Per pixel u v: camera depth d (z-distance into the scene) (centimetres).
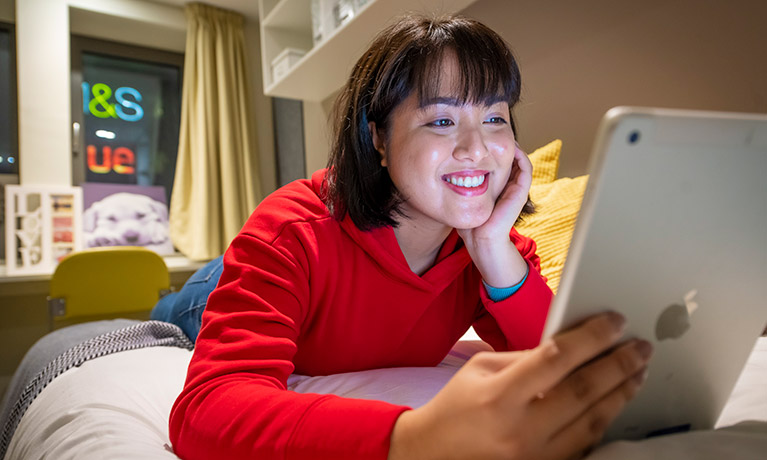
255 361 55
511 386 34
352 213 73
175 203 329
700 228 36
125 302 244
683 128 31
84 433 68
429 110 68
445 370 76
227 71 343
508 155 70
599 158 30
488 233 77
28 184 282
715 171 34
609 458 36
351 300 76
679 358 41
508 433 34
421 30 70
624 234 33
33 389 108
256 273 65
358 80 77
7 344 285
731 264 39
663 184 33
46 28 291
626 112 29
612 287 35
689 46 127
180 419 54
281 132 358
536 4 173
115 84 335
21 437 90
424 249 82
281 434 45
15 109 297
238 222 328
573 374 35
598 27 152
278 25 279
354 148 74
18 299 288
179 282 316
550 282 115
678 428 45
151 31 334
